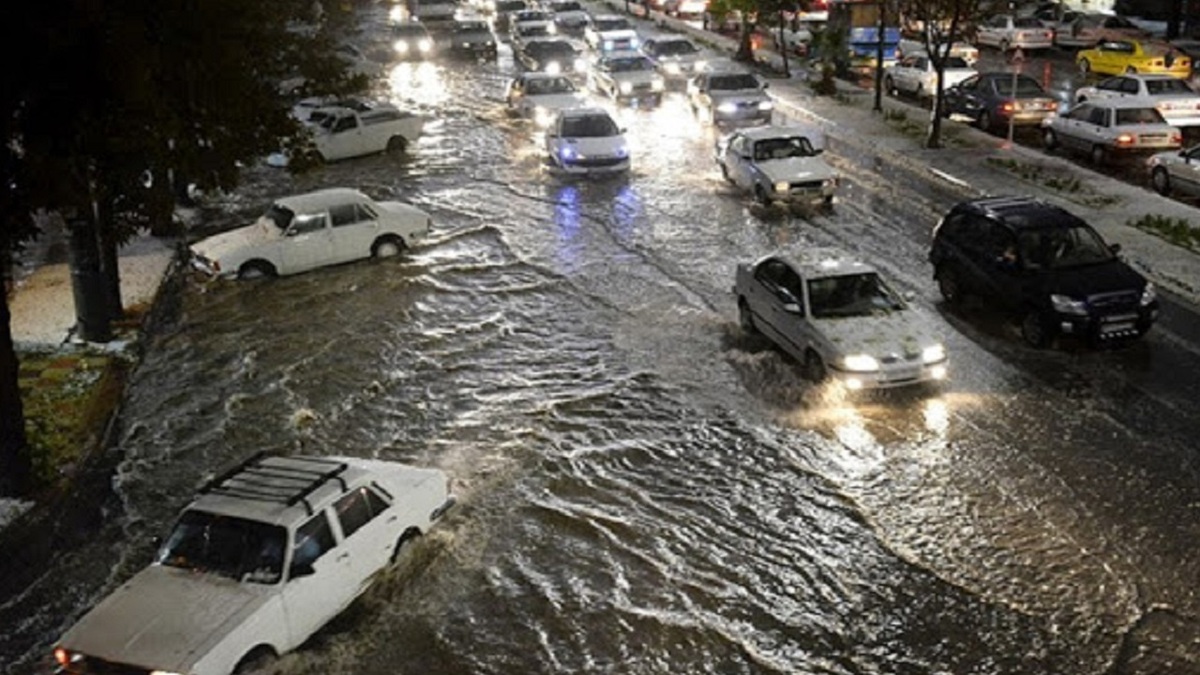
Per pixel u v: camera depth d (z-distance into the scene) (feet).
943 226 64.80
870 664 35.12
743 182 89.25
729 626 37.17
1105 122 93.30
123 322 67.00
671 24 192.85
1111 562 39.47
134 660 32.48
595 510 44.42
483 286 71.00
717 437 49.96
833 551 41.09
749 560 40.75
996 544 40.91
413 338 63.00
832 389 53.52
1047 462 46.26
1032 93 108.06
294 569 35.68
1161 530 41.22
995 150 99.25
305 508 36.88
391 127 109.29
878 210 84.07
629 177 96.63
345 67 62.49
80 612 39.27
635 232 80.74
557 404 53.88
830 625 37.06
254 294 71.36
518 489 46.24
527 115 119.85
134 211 53.78
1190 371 54.60
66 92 41.11
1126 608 37.06
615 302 67.05
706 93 116.47
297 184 99.50
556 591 39.27
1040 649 35.42
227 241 74.54
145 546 43.24
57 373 59.93
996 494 44.09
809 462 47.37
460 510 44.62
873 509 43.60
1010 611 37.29
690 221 82.94
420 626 37.42
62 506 46.47
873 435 49.37
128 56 39.73
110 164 46.50
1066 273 57.72
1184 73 129.80
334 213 75.10
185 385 57.98
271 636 34.53
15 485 46.29
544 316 65.41
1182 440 47.62
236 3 44.80
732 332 61.77
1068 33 153.89
